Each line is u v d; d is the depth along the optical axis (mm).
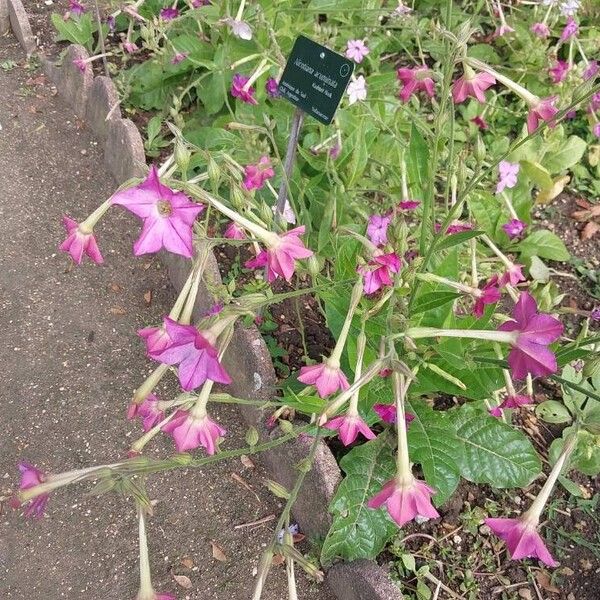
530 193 987
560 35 1132
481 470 637
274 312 794
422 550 651
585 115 1064
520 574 653
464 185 638
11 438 726
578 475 732
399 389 464
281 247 498
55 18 1097
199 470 718
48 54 1145
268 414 695
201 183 852
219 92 958
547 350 464
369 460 639
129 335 823
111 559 657
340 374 500
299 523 685
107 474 459
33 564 649
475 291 587
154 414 541
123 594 637
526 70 1066
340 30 1020
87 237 503
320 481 639
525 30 1110
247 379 721
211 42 1035
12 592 630
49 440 729
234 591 643
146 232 431
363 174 885
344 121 850
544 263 938
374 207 849
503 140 956
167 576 647
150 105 1036
